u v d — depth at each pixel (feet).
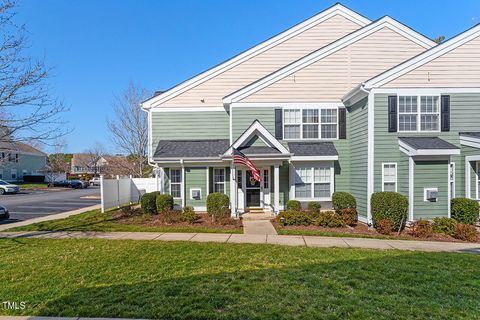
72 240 28.50
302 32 50.29
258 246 25.88
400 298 14.89
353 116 43.34
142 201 44.47
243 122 45.24
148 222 38.60
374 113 37.91
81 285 16.75
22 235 31.37
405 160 36.63
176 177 46.50
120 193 59.72
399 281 17.28
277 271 18.86
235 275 18.16
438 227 32.14
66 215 48.24
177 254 23.13
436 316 13.12
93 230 33.81
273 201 45.14
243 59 49.90
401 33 44.52
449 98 38.29
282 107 45.03
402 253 23.73
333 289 15.98
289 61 50.08
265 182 45.52
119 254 23.11
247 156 40.45
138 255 22.84
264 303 14.21
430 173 35.55
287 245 26.43
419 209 35.53
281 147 41.50
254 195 45.57
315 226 35.63
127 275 18.35
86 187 146.82
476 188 37.37
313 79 45.03
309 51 50.16
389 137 37.96
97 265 20.34
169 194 45.14
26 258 22.18
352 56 44.75
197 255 22.84
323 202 43.83
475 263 20.89
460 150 37.11
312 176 43.91
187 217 37.76
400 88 38.06
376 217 34.50
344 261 21.21
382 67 44.57
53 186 139.64
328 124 45.09
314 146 44.06
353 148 43.32
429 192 35.19
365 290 15.88
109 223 38.24
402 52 44.55
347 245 26.73
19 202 72.79
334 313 13.23
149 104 49.29
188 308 13.69
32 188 132.36
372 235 31.30
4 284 16.98
